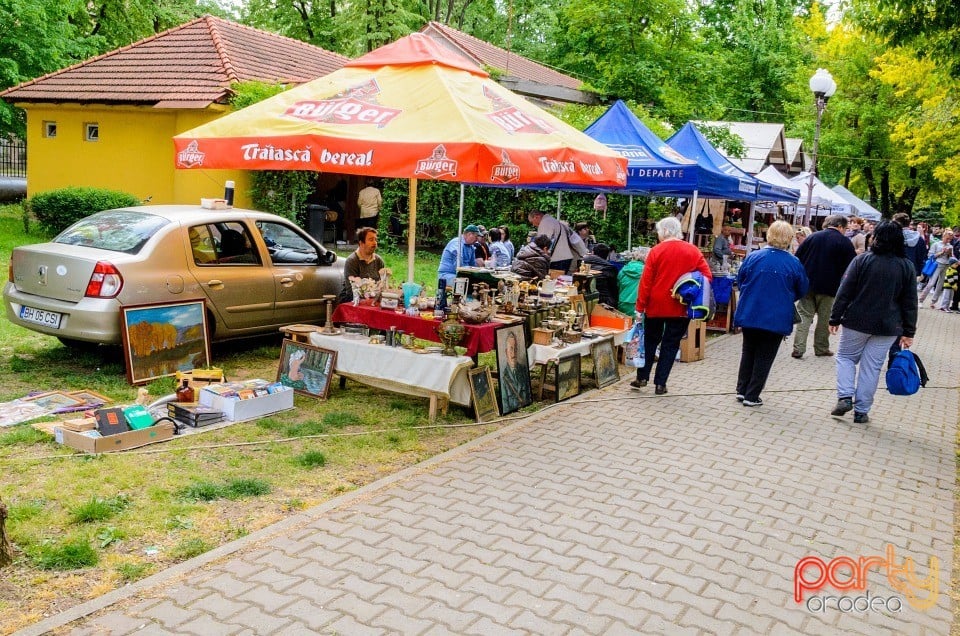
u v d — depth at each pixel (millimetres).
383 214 18438
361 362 6957
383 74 7371
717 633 3568
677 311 7832
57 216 15102
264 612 3486
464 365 6500
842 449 6570
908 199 35625
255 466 5352
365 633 3359
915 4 10195
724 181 10938
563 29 32250
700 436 6656
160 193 17109
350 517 4562
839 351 7520
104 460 5262
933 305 19125
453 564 4035
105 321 6832
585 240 13586
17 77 18531
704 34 30734
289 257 8750
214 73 17234
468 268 9453
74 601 3533
